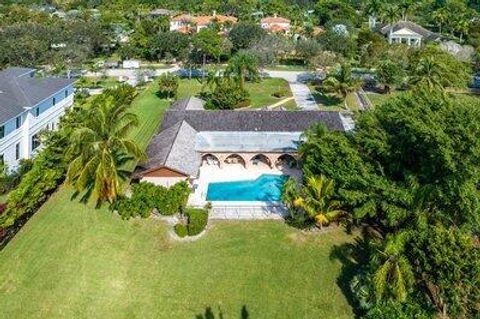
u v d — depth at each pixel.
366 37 142.00
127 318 40.00
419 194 42.72
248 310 40.72
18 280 43.69
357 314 39.81
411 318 36.97
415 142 45.25
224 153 67.88
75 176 52.19
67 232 50.31
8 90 67.00
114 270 45.12
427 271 37.44
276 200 58.31
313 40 132.88
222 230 51.03
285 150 67.69
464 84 104.00
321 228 51.03
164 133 72.06
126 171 63.56
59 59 117.38
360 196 46.81
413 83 97.88
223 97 95.12
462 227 41.31
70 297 42.00
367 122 50.66
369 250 47.25
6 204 50.78
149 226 51.31
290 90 113.50
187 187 54.91
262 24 186.25
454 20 179.62
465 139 41.09
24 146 66.44
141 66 140.62
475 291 35.47
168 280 44.00
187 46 140.38
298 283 43.56
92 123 52.47
